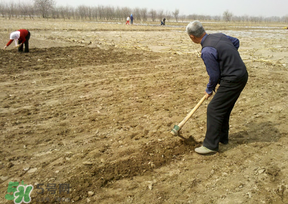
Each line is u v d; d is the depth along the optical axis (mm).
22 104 5043
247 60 10164
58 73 7363
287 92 6129
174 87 6359
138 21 50406
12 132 3959
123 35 19609
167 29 28906
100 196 2744
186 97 5688
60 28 22828
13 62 8406
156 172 3158
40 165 3211
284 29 36438
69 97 5508
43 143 3703
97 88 6141
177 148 3676
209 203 2680
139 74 7527
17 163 3234
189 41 16578
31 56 9461
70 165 3229
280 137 4012
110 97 5566
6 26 21797
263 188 2889
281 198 2729
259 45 15195
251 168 3254
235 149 3699
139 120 4516
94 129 4156
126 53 10891
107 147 3656
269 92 6125
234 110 5066
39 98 5395
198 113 4883
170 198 2744
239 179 3049
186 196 2775
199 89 6266
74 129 4133
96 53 10586
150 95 5754
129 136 3967
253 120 4613
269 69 8555
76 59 9297
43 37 15344
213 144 3492
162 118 4617
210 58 3146
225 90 3230
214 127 3412
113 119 4523
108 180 2990
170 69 8281
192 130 4227
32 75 7059
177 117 4676
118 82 6656
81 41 13977
